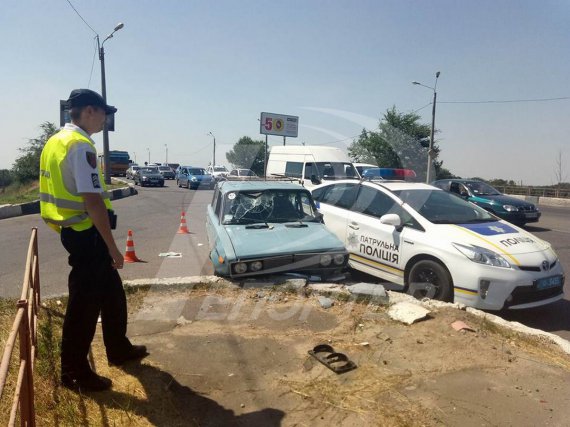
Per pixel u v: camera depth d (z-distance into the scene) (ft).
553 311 17.93
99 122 10.09
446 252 16.48
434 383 10.80
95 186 9.34
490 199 43.68
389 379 10.95
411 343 12.88
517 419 9.45
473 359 11.93
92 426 8.80
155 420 9.18
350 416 9.50
